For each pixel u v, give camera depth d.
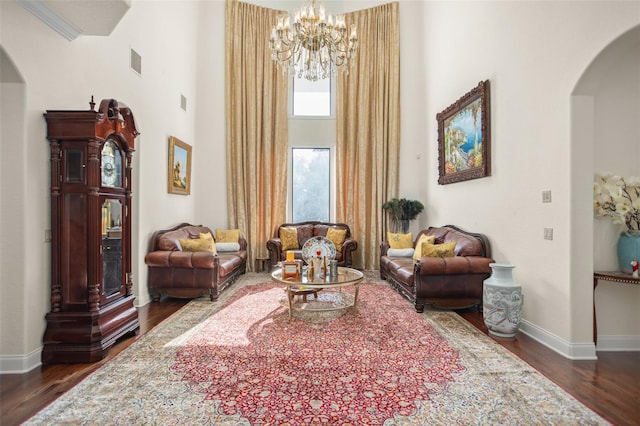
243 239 6.64
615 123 3.05
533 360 2.82
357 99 7.15
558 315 3.07
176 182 5.70
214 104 6.93
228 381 2.42
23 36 2.59
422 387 2.35
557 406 2.13
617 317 3.06
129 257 3.44
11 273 2.60
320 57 5.16
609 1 2.58
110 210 3.14
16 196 2.61
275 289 5.28
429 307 4.36
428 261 4.04
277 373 2.55
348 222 7.13
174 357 2.83
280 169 7.14
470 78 4.86
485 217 4.46
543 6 3.26
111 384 2.38
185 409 2.08
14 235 2.61
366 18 7.12
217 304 4.44
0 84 2.61
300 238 7.04
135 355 2.87
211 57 6.92
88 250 2.84
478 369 2.63
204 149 6.91
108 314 2.99
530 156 3.48
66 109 3.07
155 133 4.98
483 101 4.33
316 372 2.57
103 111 2.90
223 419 1.98
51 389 2.32
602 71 2.78
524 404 2.15
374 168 7.05
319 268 4.31
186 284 4.57
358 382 2.42
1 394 2.25
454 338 3.29
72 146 2.84
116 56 3.92
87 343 2.75
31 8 2.61
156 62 5.00
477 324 3.73
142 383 2.39
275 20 7.13
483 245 4.34
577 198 2.92
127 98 4.18
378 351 2.96
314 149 7.51
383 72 7.07
